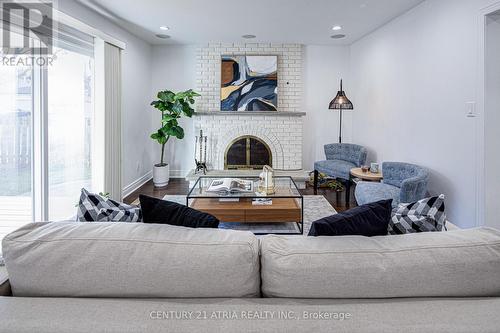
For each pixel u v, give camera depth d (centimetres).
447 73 318
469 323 92
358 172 414
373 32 495
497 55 270
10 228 271
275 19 432
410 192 293
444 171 326
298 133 592
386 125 455
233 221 312
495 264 106
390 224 145
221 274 103
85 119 385
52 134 325
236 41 561
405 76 401
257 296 109
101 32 371
